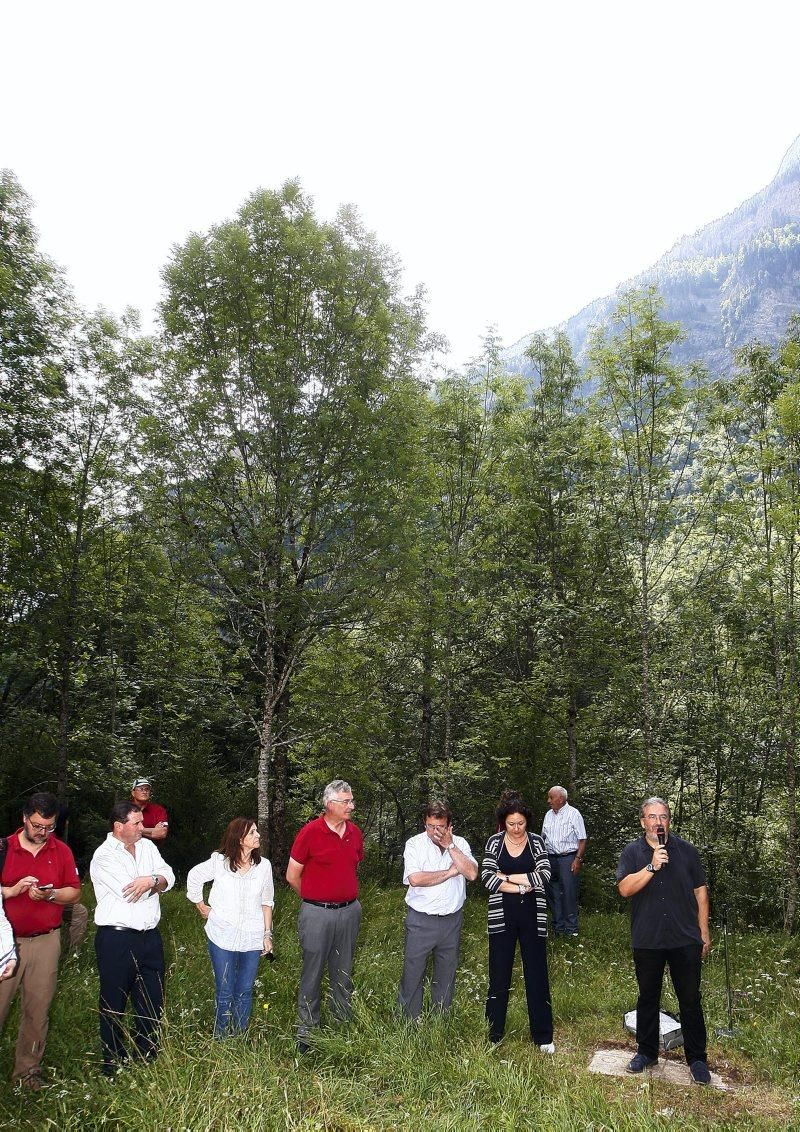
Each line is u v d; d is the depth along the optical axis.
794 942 9.46
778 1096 4.80
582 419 13.47
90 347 11.62
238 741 19.41
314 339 10.41
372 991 6.32
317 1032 5.34
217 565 10.41
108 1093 4.24
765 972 7.92
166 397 10.12
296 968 7.04
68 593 11.51
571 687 13.64
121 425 11.24
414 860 5.98
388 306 11.03
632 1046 5.75
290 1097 4.33
